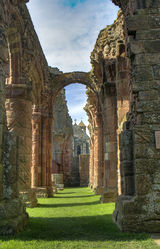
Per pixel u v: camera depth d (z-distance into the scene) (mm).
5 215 6117
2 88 7352
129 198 6492
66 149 41219
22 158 12758
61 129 40312
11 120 12711
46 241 5598
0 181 6602
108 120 14375
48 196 19234
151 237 5598
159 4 7242
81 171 40594
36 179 19547
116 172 13742
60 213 10414
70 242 5508
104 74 14719
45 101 21031
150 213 6098
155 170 6348
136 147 6492
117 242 5344
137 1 7324
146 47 7035
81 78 23312
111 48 14086
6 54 7859
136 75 6938
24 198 12648
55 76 23344
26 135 12953
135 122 7191
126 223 6098
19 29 13078
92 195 19500
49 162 21109
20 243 5281
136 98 7055
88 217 8992
